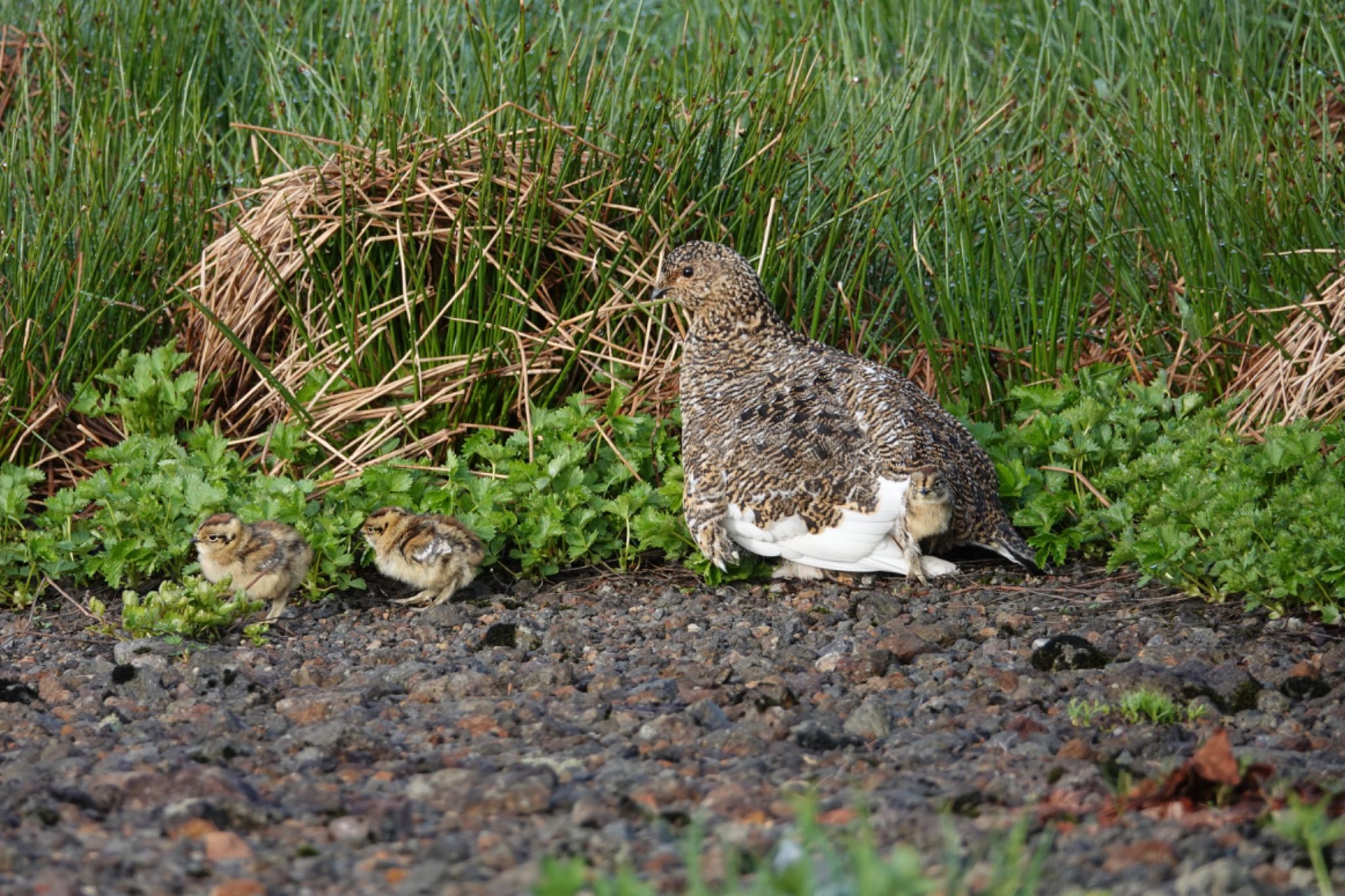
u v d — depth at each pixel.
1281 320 12.50
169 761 6.84
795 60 14.70
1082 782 6.46
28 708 7.89
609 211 13.34
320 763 6.88
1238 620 9.35
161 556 10.45
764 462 10.14
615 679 8.22
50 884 5.30
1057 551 10.52
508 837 5.90
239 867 5.57
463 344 12.57
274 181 13.42
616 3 15.18
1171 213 13.18
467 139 13.27
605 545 11.05
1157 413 11.84
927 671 8.45
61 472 11.98
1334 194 13.35
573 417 11.54
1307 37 15.29
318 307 12.65
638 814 6.07
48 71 15.55
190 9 16.03
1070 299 12.50
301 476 11.84
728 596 10.37
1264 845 5.59
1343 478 9.72
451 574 10.15
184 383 11.96
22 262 12.51
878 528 9.91
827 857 4.95
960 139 14.63
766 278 13.05
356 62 14.65
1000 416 12.68
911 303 12.76
